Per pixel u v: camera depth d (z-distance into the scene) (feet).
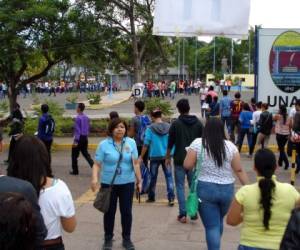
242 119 57.72
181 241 26.25
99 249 24.97
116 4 77.51
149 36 82.33
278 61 71.26
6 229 8.11
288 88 71.15
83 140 45.83
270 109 71.67
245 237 15.52
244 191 15.55
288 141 47.16
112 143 24.04
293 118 45.98
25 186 12.72
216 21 39.91
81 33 72.95
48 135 46.03
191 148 20.80
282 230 15.21
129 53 84.89
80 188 40.22
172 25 40.14
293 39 70.64
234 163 20.54
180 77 347.56
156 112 33.83
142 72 90.53
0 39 67.36
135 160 24.44
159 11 40.16
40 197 14.15
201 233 27.61
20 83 78.18
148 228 28.53
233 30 39.96
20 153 14.06
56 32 70.38
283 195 15.25
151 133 33.63
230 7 39.83
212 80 260.21
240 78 252.21
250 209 15.35
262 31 71.26
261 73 71.61
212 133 20.40
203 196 20.30
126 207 24.34
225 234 27.17
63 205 14.37
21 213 8.27
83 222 29.63
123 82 299.17
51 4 69.72
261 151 15.78
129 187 24.29
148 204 34.01
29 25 69.41
